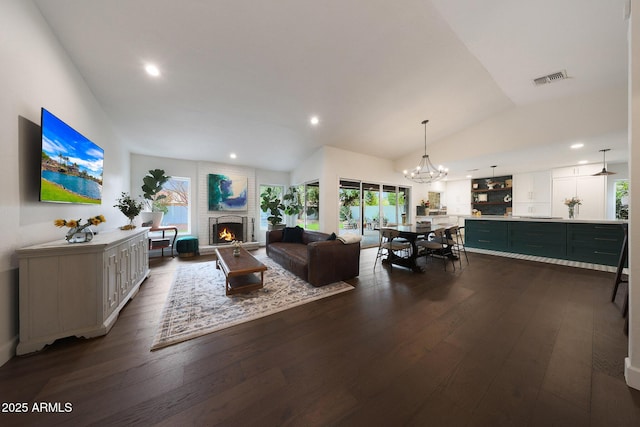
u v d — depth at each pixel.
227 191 5.98
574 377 1.41
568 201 5.39
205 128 4.16
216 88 3.14
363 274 3.69
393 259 4.31
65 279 1.73
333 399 1.26
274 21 2.25
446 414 1.16
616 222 3.69
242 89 3.21
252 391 1.31
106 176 3.41
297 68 2.92
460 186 8.53
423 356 1.63
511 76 3.36
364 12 2.25
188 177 5.59
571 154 4.90
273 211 6.22
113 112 3.40
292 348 1.72
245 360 1.58
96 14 2.01
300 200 6.49
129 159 4.80
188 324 2.06
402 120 4.68
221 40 2.40
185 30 2.25
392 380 1.40
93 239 2.08
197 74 2.85
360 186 6.31
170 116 3.68
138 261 2.91
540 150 4.61
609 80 3.36
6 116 1.54
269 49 2.58
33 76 1.81
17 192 1.64
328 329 2.00
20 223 1.67
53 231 2.06
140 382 1.37
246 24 2.25
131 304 2.50
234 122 4.05
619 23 2.27
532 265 4.20
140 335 1.87
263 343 1.79
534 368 1.50
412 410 1.18
